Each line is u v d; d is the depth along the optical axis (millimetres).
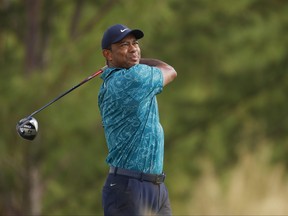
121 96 18422
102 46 19156
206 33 44688
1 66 41656
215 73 46438
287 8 47406
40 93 38031
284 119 52094
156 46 43281
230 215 26234
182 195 42125
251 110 49938
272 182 26531
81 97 38719
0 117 38906
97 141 40656
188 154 44469
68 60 38844
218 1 44281
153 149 18516
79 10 41688
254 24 45875
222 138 47156
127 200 18469
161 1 39781
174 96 44438
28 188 40344
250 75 47969
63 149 39781
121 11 39844
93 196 41656
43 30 41938
